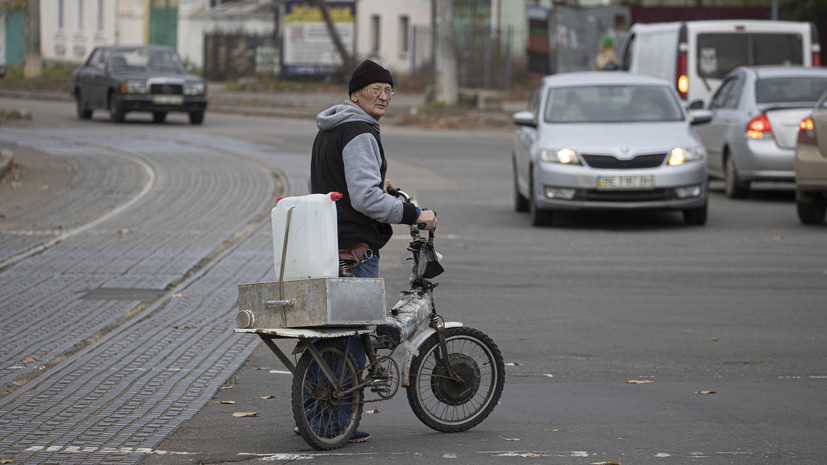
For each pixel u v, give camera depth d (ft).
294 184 177.78
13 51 610.24
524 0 501.15
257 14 553.23
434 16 485.56
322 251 55.62
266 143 250.78
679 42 224.94
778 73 182.29
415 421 64.39
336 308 55.52
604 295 102.89
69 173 188.44
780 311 96.12
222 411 64.90
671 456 56.49
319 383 57.77
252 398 67.92
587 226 150.20
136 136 261.65
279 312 56.49
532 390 71.05
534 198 147.95
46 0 623.77
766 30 224.94
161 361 76.23
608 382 73.15
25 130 272.92
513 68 485.15
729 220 155.63
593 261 121.60
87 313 91.76
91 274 108.58
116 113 301.63
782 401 68.33
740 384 72.74
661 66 233.14
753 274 113.80
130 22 578.25
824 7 397.19
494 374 62.39
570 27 434.71
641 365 77.77
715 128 188.24
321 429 58.13
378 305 56.90
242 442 58.80
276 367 75.92
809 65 224.74
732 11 423.23
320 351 57.06
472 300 99.81
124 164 201.77
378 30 533.14
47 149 226.17
